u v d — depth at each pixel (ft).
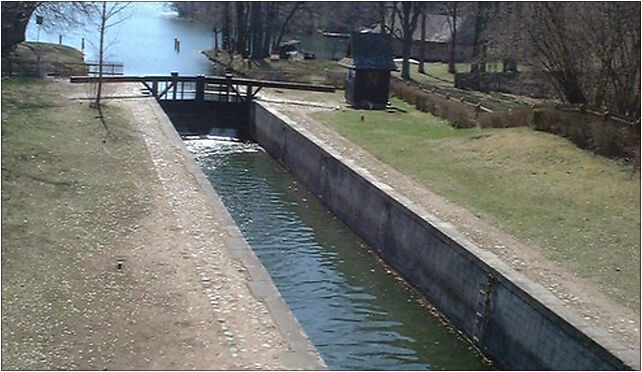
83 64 140.87
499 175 79.20
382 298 66.03
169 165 81.61
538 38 103.81
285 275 69.82
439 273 64.08
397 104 128.36
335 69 181.16
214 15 290.76
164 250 58.03
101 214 64.39
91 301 48.67
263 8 231.91
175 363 42.19
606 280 55.52
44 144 81.87
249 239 78.59
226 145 121.70
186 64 207.10
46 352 42.22
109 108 107.76
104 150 84.28
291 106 122.42
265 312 49.01
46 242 56.90
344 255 75.72
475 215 68.18
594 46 95.96
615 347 44.68
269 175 104.42
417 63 212.84
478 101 123.75
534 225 65.72
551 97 139.33
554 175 77.51
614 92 93.91
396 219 72.13
